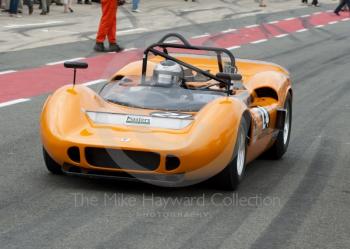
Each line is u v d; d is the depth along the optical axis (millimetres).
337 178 9711
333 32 30062
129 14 31953
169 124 8422
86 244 6621
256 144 9461
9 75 16766
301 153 11195
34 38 23047
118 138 8125
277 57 22422
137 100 9180
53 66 18312
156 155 8016
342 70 20422
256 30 28922
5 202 7812
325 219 7816
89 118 8586
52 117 8453
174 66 9586
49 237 6762
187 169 8047
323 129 13078
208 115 8352
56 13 30219
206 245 6758
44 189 8344
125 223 7262
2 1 29250
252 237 7074
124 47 22141
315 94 16750
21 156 9891
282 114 10398
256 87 10383
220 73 8992
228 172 8477
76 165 8227
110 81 10172
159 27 27797
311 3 43125
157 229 7129
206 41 24656
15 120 12289
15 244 6543
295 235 7219
